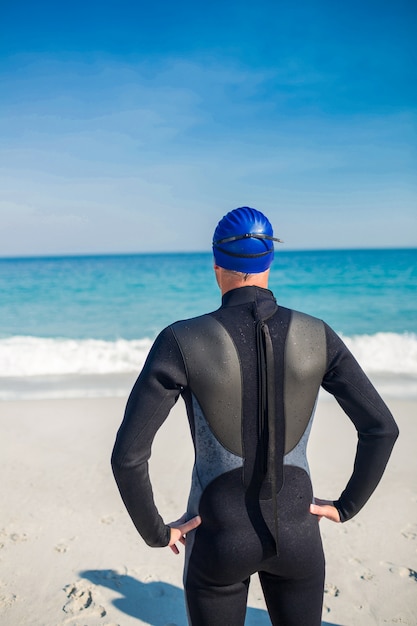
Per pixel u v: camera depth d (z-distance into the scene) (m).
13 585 3.21
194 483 1.61
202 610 1.59
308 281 30.89
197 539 1.58
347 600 3.04
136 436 1.49
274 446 1.53
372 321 17.47
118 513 4.12
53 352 11.12
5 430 6.08
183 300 24.86
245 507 1.53
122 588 3.20
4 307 22.81
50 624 2.87
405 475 4.71
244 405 1.54
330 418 6.46
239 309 1.60
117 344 11.83
